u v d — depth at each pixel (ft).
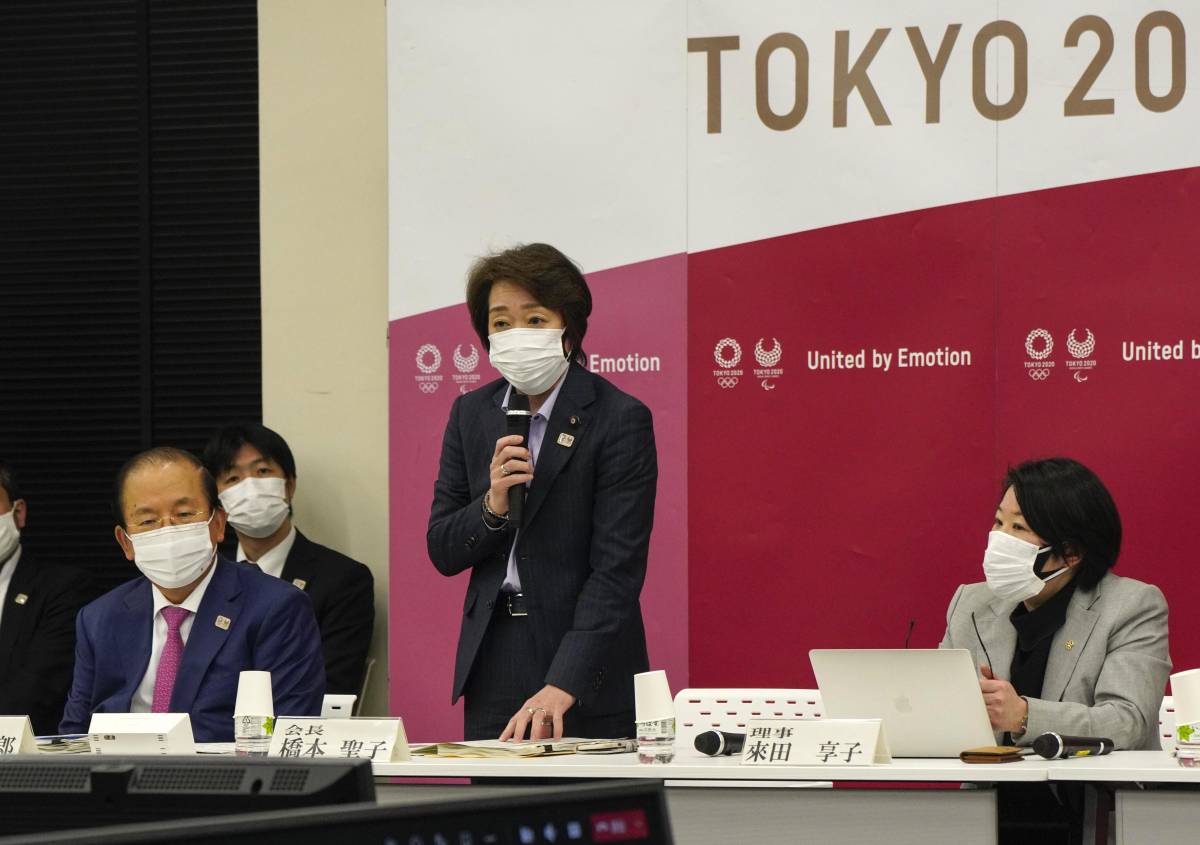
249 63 51.98
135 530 31.37
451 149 45.60
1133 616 30.01
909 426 43.37
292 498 47.78
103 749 26.48
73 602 46.32
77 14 52.85
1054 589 31.04
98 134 52.80
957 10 43.16
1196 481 41.86
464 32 45.52
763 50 44.21
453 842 7.23
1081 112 42.55
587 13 45.03
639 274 44.80
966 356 43.14
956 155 43.21
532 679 31.91
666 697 25.77
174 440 52.26
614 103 44.96
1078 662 29.96
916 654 25.98
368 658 48.34
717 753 27.04
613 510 32.19
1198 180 41.98
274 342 50.16
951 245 43.21
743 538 44.16
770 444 44.09
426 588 45.37
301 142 50.24
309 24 50.31
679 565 44.50
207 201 52.26
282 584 32.96
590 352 45.01
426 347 45.62
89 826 9.09
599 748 27.20
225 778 8.93
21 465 52.75
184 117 52.31
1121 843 23.53
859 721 24.80
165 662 31.96
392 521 45.62
